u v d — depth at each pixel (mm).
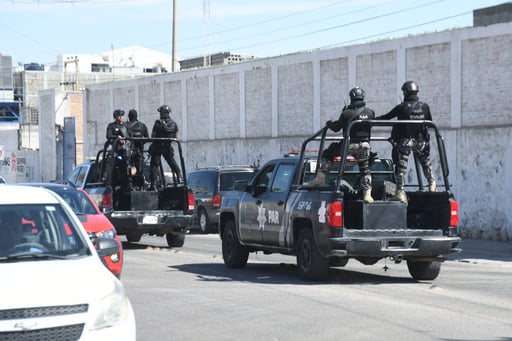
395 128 27203
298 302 22453
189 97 79438
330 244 25234
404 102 27062
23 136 136500
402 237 25609
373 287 25656
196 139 78500
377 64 56438
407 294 24047
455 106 50375
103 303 13055
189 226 41125
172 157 42156
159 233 41250
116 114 41094
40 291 12891
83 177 44375
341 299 22969
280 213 28188
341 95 59969
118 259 24234
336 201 25219
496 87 47844
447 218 26328
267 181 29953
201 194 53750
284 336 17922
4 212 16062
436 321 19516
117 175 41594
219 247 42969
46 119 113750
